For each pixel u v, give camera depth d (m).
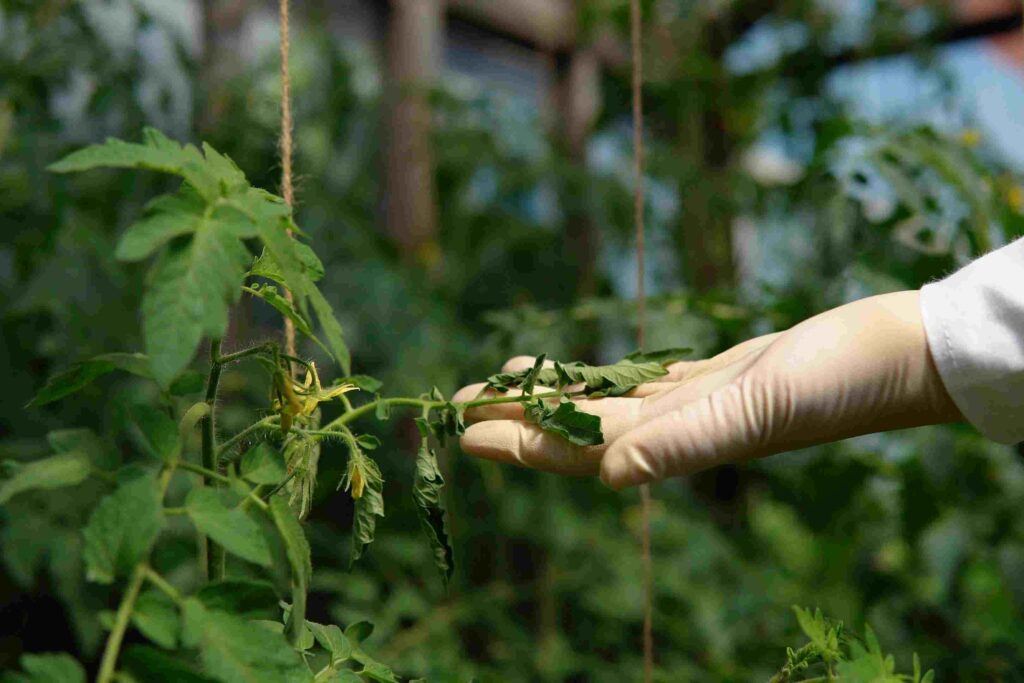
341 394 0.76
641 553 1.50
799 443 0.78
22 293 1.10
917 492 1.15
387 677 0.77
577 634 1.54
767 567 1.55
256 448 0.71
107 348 1.08
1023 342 0.76
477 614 1.44
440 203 1.83
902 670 1.05
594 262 1.87
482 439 0.79
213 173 0.68
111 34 1.51
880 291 1.04
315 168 1.74
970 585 1.25
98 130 1.31
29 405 0.71
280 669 0.66
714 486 1.81
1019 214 1.05
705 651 1.34
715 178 1.80
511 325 1.18
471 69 2.42
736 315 1.12
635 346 1.50
